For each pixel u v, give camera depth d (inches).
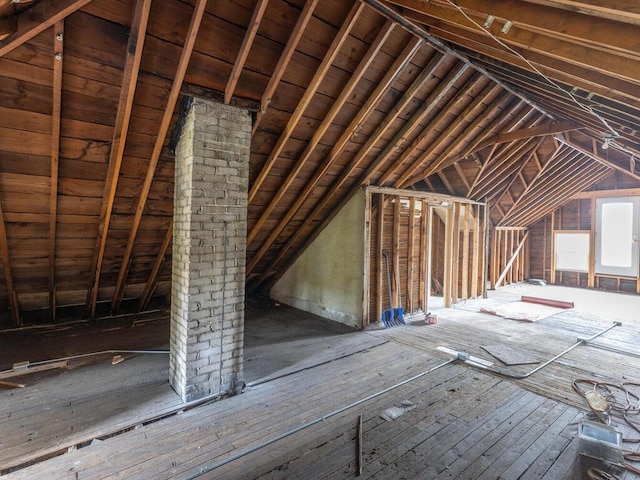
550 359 153.2
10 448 87.1
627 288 331.0
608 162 256.2
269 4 95.2
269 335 183.3
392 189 205.5
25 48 82.3
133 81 90.5
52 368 136.5
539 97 147.0
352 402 113.4
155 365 140.9
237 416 104.0
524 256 394.3
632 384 129.3
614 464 84.0
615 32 53.3
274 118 127.4
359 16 106.4
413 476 80.5
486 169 242.5
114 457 85.0
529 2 61.8
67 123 101.6
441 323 211.8
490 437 96.0
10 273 150.4
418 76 137.6
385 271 208.8
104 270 175.6
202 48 97.0
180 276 113.4
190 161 106.1
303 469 82.1
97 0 80.0
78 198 128.1
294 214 192.1
